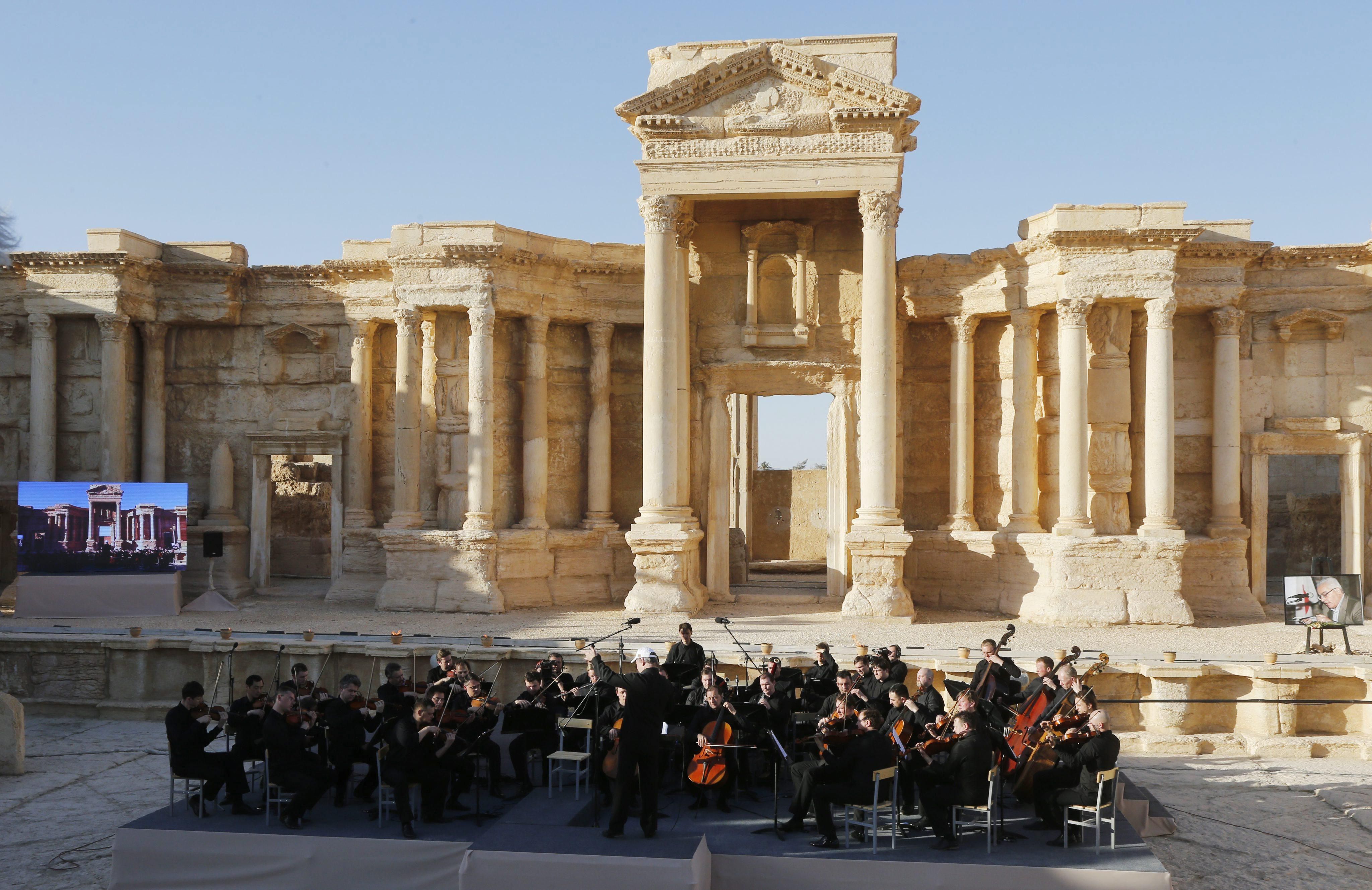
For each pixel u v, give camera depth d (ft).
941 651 77.30
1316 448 103.50
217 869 46.98
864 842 46.29
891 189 96.17
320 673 79.30
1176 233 94.84
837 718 48.67
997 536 101.86
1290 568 135.64
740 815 49.90
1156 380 96.12
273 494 147.54
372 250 114.21
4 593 108.58
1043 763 49.32
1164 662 72.54
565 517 112.16
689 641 64.39
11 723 67.36
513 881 43.83
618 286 111.86
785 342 106.32
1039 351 104.22
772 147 97.66
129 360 115.34
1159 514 95.71
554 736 54.34
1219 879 49.80
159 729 78.23
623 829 46.47
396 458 106.11
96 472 114.62
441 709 49.34
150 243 116.16
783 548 149.07
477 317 103.35
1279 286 104.94
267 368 118.01
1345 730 70.95
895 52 98.73
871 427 96.32
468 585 101.40
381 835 46.93
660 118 97.86
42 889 48.88
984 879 43.09
